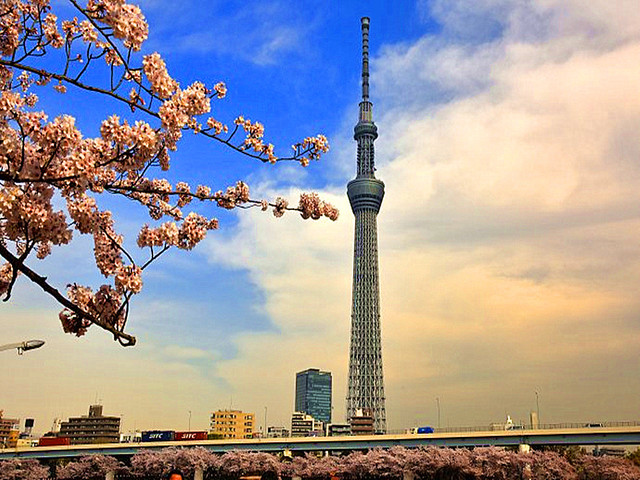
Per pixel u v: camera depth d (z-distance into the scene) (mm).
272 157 13414
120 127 9961
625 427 118688
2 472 133375
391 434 142625
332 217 15508
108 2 9602
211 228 13008
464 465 114875
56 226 10133
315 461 141000
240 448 149875
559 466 116688
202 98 10773
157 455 135875
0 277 12508
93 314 11617
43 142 9773
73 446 154125
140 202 13438
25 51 11312
